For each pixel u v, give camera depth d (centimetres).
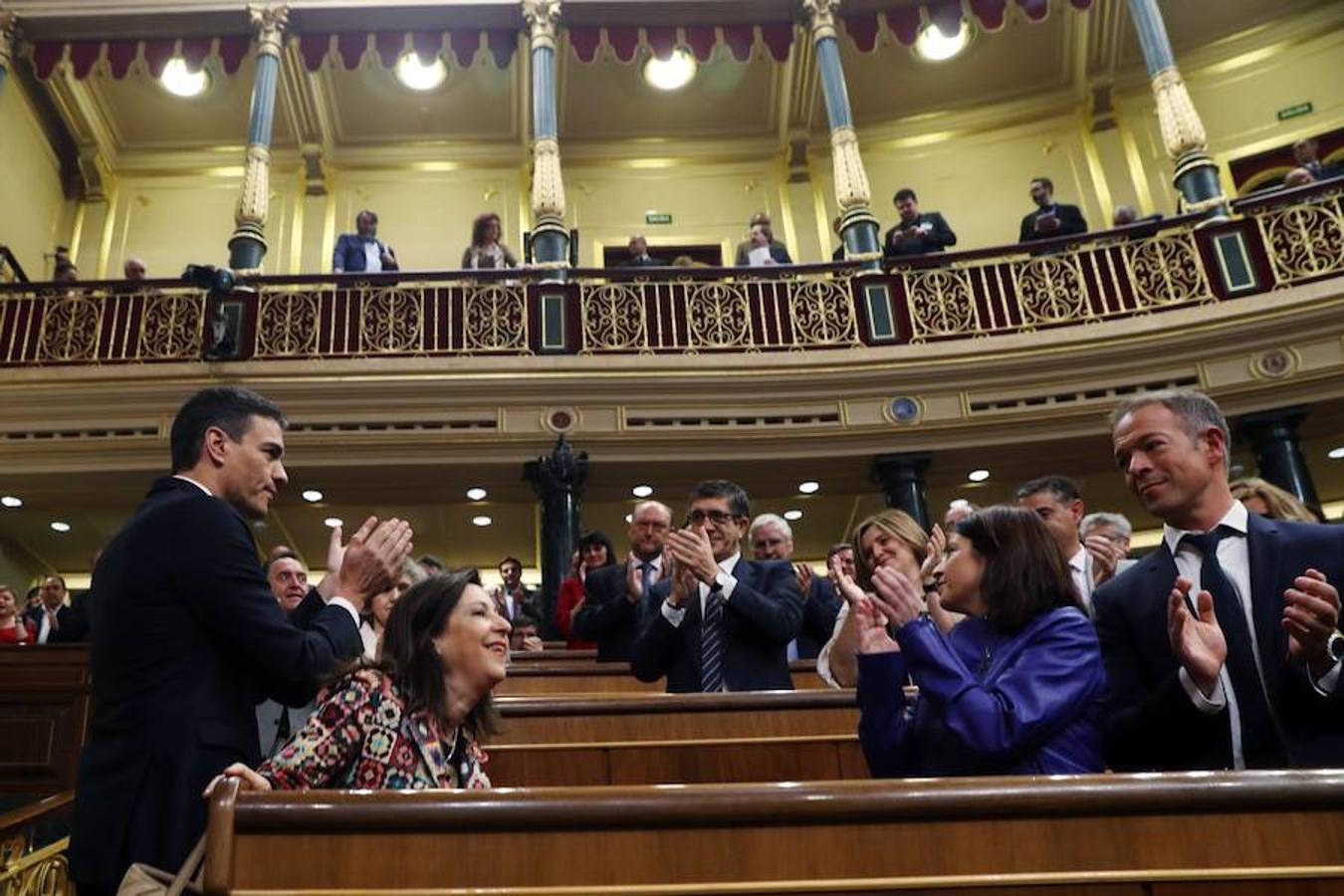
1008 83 1191
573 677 425
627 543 1062
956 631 204
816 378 835
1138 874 139
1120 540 367
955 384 837
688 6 1030
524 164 1224
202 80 1134
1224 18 1116
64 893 277
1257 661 188
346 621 207
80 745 477
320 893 137
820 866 141
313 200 1193
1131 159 1140
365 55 1105
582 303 865
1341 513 1029
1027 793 142
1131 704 202
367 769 176
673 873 141
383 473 829
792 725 291
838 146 948
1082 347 814
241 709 194
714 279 880
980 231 1161
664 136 1230
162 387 802
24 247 1077
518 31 1043
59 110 1122
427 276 851
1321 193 800
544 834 142
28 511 878
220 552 192
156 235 1171
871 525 299
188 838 175
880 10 1044
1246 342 786
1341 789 141
